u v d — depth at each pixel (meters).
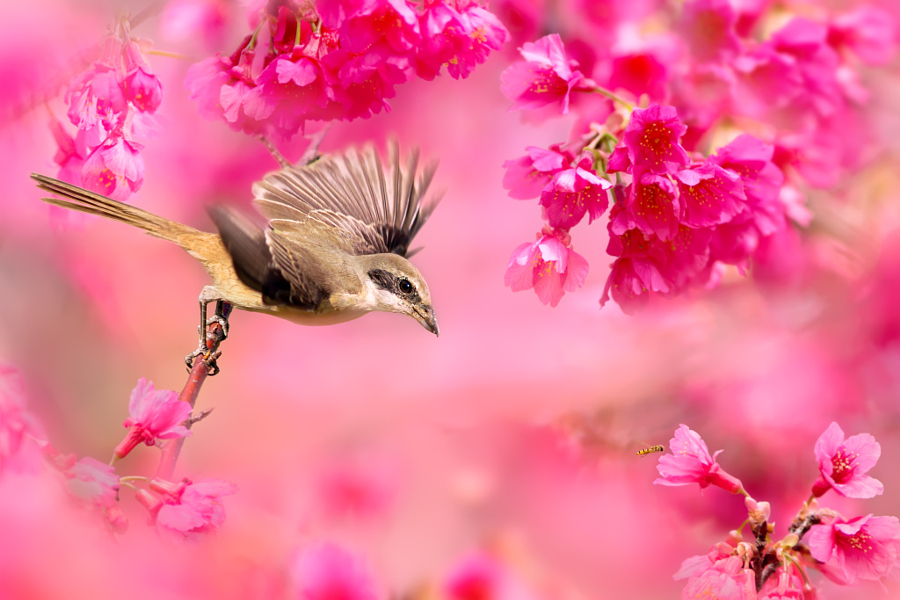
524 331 4.92
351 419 4.92
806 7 4.88
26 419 4.70
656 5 4.86
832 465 4.75
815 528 4.73
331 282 4.79
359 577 4.85
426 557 4.89
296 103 4.75
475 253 4.95
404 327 4.95
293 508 4.88
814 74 4.87
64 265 4.95
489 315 4.93
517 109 4.78
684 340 4.91
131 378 4.96
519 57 4.86
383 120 4.93
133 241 4.97
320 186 4.82
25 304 4.94
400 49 4.73
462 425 4.91
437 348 4.93
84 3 4.82
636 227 4.74
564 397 4.91
